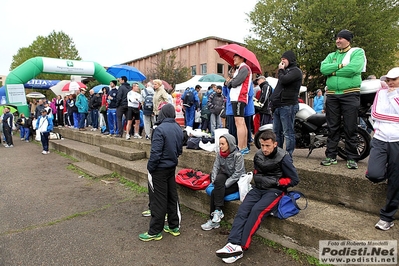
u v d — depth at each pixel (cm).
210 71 2602
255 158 354
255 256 315
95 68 1545
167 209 373
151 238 361
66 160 891
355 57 379
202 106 989
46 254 331
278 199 331
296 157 486
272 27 2214
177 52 2920
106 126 1044
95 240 364
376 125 298
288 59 430
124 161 693
